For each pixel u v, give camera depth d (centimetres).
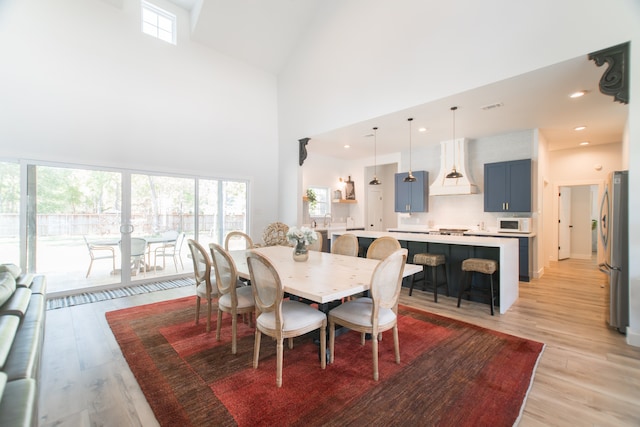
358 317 210
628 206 257
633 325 254
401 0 411
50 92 388
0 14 358
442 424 159
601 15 264
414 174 658
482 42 334
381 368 217
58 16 395
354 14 478
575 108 403
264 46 587
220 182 576
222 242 579
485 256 378
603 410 171
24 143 371
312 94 566
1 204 363
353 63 482
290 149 624
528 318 321
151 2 488
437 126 496
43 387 195
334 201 792
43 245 391
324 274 236
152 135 480
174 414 168
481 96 365
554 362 227
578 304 370
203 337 272
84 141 415
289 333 197
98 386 196
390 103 428
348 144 646
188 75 523
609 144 593
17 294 239
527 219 500
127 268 461
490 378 203
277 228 498
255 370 214
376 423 160
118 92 445
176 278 514
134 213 467
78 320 316
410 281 452
